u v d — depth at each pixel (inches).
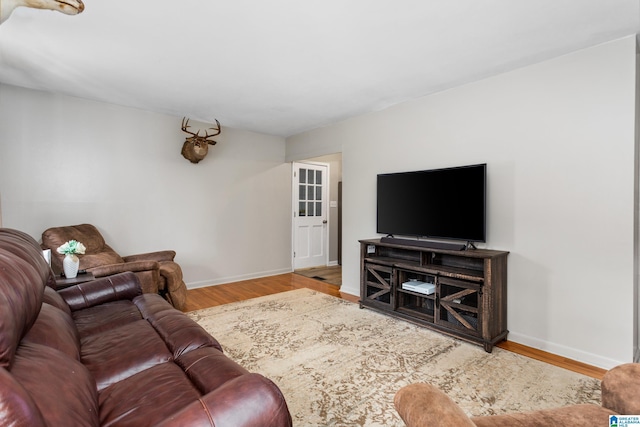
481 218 115.4
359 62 107.7
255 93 137.6
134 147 161.5
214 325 124.2
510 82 113.3
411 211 138.7
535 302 107.0
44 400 30.0
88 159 148.6
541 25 85.2
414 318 124.8
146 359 59.1
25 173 134.1
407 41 93.8
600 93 94.7
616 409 45.3
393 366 93.1
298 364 94.1
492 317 104.4
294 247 233.8
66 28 86.9
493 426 41.4
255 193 210.2
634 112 89.4
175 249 176.4
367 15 80.8
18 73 118.1
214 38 92.1
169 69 113.7
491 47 97.2
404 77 119.8
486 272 104.0
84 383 39.8
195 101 148.6
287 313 138.7
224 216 195.6
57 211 141.5
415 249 124.3
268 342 109.0
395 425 68.1
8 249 48.6
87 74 118.5
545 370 91.5
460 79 121.3
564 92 101.3
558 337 102.2
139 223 163.8
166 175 172.4
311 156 202.8
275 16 81.3
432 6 77.0
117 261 137.0
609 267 93.4
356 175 170.4
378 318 132.9
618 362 91.6
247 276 206.5
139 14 80.3
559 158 102.2
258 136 210.8
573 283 99.6
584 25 85.0
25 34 90.0
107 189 154.1
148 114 165.5
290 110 161.0
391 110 152.9
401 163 148.6
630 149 89.9
